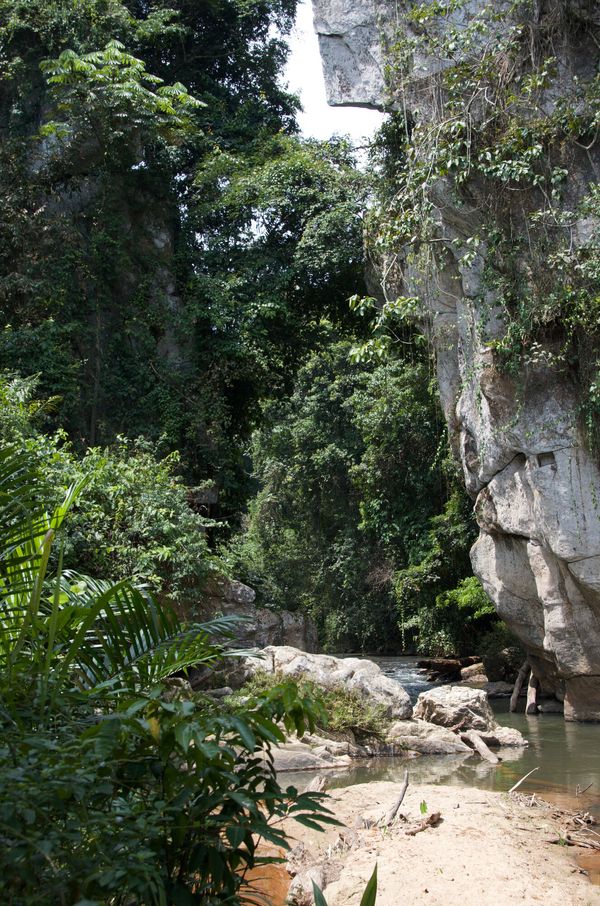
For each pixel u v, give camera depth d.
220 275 20.78
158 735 3.13
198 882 3.21
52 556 7.56
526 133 12.45
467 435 14.72
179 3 23.09
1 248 18.86
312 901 5.36
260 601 19.03
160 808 2.92
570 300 11.77
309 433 38.22
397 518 28.78
